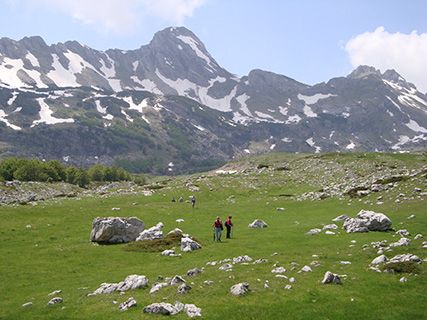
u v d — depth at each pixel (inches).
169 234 2026.3
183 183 4603.8
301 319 867.4
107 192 4515.3
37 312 1000.2
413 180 2940.5
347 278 1106.1
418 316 874.8
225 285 1077.1
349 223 1959.9
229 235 2028.8
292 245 1700.3
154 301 989.8
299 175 4761.3
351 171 4638.3
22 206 3009.4
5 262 1630.2
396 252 1364.4
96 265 1568.7
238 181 4534.9
